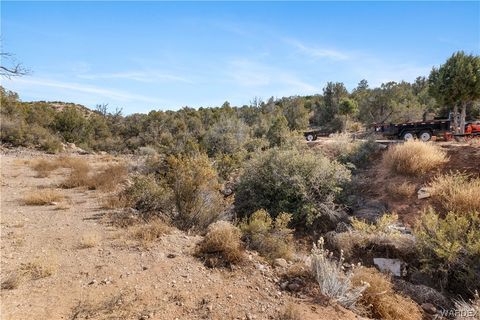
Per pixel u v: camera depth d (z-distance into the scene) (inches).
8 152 812.0
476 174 288.8
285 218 239.5
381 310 151.6
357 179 358.6
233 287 156.5
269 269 179.8
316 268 166.1
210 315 131.0
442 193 272.4
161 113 1499.8
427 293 179.9
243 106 1658.5
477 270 186.5
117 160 745.6
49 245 197.9
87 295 140.6
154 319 124.7
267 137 756.6
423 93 1282.0
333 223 290.7
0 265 163.5
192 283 157.3
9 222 239.5
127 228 233.0
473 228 201.6
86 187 386.6
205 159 311.4
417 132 571.8
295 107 1347.2
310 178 311.3
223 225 218.1
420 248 207.6
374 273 184.1
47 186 389.4
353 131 1055.6
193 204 258.8
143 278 159.3
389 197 313.0
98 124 1376.7
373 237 235.1
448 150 348.8
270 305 142.2
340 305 147.1
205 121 1443.2
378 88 1229.7
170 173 286.0
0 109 1021.2
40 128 1049.5
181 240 214.8
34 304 130.7
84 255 184.9
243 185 346.0
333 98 1266.0
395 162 352.5
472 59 528.7
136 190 294.5
